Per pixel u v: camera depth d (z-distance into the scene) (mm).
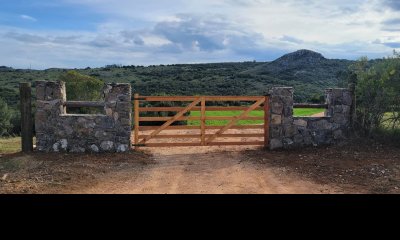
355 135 13164
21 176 9438
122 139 12484
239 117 13062
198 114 23781
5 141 16812
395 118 13289
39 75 57219
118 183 9133
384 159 11102
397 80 12891
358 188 8625
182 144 12961
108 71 61719
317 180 9328
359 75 13945
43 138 12438
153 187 8773
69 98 23812
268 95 12945
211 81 51969
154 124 19297
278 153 12414
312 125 13008
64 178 9336
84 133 12406
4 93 42281
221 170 10414
